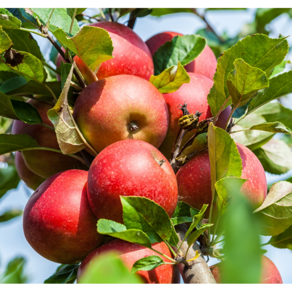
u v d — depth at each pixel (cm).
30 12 185
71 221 156
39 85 189
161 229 140
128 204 137
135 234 130
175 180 153
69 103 191
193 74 197
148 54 193
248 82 151
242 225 55
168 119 178
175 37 217
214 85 169
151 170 146
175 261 141
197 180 166
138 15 232
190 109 183
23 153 200
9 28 173
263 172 178
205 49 227
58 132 156
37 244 161
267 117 246
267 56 160
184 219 156
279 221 168
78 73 176
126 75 175
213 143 149
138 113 165
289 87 181
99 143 167
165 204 147
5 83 190
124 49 183
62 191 160
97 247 163
